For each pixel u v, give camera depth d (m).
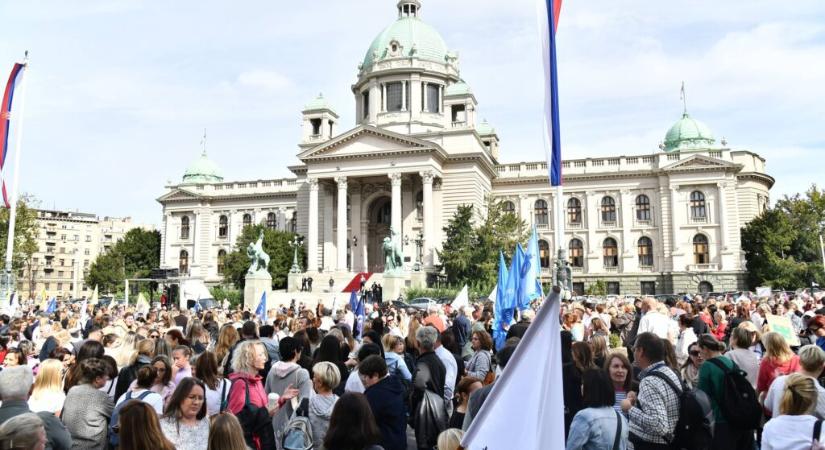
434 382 12.00
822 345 15.38
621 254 88.88
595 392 8.32
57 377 11.00
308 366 13.84
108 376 10.73
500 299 21.55
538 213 93.31
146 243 121.44
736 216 85.19
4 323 24.53
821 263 77.50
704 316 23.84
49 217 169.75
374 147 82.50
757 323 21.80
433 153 81.06
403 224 86.62
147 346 12.31
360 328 24.98
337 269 82.38
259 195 103.88
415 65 95.88
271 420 10.09
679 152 87.81
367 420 7.43
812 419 8.06
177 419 8.25
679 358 17.84
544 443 6.27
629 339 20.73
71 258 173.62
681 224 86.19
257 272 64.75
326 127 95.56
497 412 6.40
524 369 6.45
